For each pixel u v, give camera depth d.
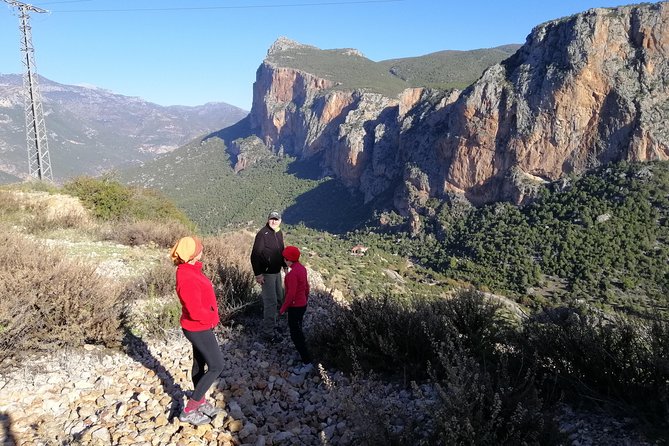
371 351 4.90
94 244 11.05
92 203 16.20
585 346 3.55
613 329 3.59
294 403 4.35
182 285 3.62
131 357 4.88
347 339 5.12
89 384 4.11
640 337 3.37
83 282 4.90
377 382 4.39
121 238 12.16
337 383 4.63
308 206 126.50
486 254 62.53
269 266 6.18
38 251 5.81
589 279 47.59
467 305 5.09
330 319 6.30
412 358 4.72
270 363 5.32
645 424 2.90
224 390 4.32
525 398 3.16
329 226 112.12
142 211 17.00
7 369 3.99
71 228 13.15
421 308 5.25
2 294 4.22
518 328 4.69
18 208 13.73
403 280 50.00
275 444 3.48
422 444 2.95
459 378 3.13
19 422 3.35
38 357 4.30
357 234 97.38
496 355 4.44
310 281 10.77
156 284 7.12
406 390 4.32
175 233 13.12
